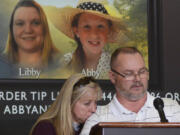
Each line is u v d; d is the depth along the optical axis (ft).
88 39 14.34
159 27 14.69
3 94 13.80
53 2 14.28
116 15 14.58
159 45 14.60
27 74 13.97
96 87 9.11
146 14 14.71
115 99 8.98
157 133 5.10
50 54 14.12
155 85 14.42
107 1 14.60
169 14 14.89
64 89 9.00
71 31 14.30
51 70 14.08
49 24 14.21
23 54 13.99
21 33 14.03
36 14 14.16
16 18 14.05
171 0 14.94
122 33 14.57
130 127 5.11
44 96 13.99
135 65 8.71
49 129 8.70
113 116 8.88
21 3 14.11
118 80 8.82
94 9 14.48
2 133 13.74
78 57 14.25
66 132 8.75
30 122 13.89
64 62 14.16
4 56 13.88
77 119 9.09
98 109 9.02
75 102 8.91
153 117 8.77
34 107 13.93
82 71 14.24
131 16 14.66
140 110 8.83
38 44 14.10
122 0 14.69
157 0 14.75
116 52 9.05
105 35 14.47
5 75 13.85
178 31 14.89
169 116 8.64
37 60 14.05
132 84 8.70
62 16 14.29
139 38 14.61
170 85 14.64
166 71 14.65
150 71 14.48
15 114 13.85
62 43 14.23
